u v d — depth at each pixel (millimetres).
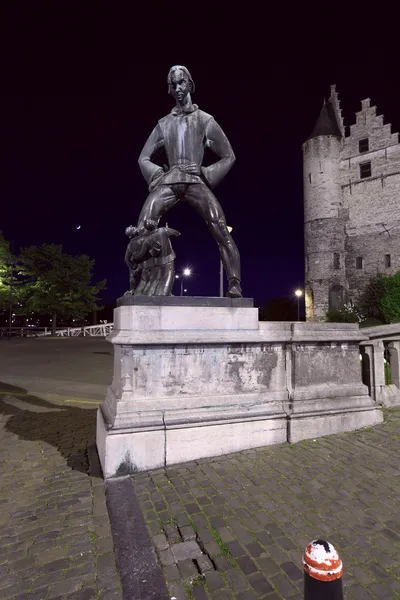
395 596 2203
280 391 4730
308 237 38000
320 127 37500
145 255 4492
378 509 3129
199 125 4836
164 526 2947
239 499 3324
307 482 3615
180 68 4723
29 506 3396
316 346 4941
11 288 31453
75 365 13906
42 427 6090
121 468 3867
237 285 4723
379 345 6230
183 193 4867
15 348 21375
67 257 33469
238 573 2406
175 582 2354
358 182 36500
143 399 4090
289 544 2680
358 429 5039
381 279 31891
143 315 4121
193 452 4133
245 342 4484
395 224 34000
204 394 4336
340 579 1518
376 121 35531
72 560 2613
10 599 2275
